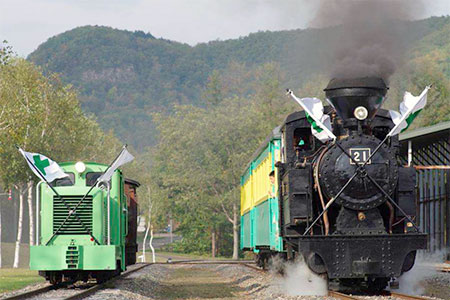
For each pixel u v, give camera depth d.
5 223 102.69
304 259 16.66
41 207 19.67
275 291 19.14
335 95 16.91
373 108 16.91
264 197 23.17
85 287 20.73
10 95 39.78
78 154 49.81
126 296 18.20
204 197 76.94
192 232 86.56
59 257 18.59
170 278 30.78
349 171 16.44
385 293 16.69
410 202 16.84
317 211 17.28
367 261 16.31
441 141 27.27
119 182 21.19
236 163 75.38
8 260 61.03
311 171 17.20
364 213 16.75
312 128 16.78
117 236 20.80
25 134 40.53
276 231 20.39
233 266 38.75
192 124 80.94
